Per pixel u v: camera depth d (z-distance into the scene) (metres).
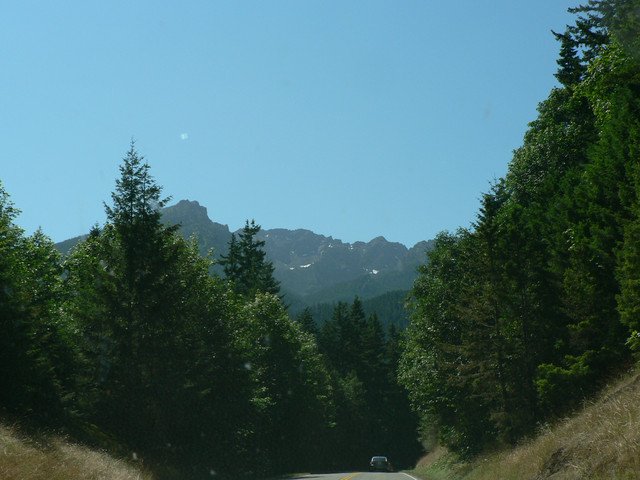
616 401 12.41
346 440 85.62
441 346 30.84
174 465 27.44
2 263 23.11
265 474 42.78
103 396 26.28
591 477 9.90
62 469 14.10
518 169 41.97
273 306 51.03
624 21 25.95
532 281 28.23
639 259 17.33
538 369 23.66
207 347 32.28
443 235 42.88
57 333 26.39
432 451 62.66
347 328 102.69
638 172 18.98
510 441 26.20
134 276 27.50
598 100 29.50
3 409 19.27
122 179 28.67
